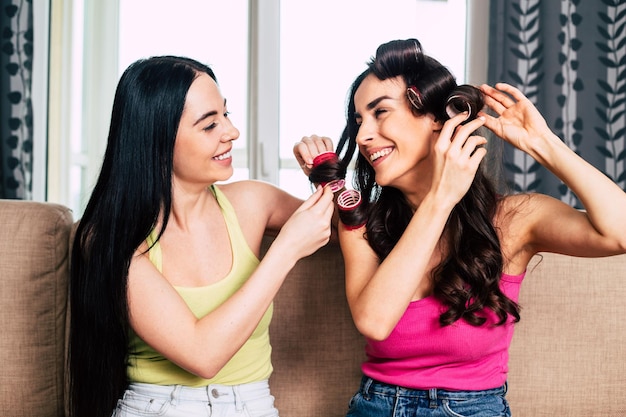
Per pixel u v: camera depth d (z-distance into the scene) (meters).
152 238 1.38
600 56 2.97
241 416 1.38
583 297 1.64
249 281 1.28
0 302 1.62
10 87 3.01
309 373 1.67
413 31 3.30
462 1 3.25
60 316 1.69
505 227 1.40
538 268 1.64
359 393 1.46
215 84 1.38
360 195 1.44
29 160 3.03
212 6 3.42
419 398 1.36
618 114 2.97
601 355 1.63
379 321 1.28
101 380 1.40
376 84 1.37
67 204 3.29
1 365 1.62
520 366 1.63
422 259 1.27
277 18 3.23
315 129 3.34
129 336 1.41
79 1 3.47
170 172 1.36
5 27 3.01
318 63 3.32
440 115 1.35
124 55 3.54
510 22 2.97
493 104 1.33
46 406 1.66
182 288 1.37
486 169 1.46
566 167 1.26
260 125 3.25
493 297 1.34
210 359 1.26
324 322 1.67
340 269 1.67
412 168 1.38
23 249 1.64
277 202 1.56
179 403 1.36
